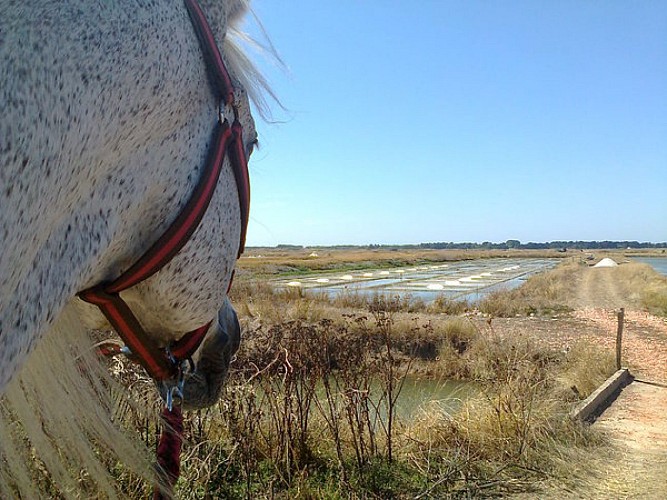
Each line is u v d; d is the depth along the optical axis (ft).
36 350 3.07
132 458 3.79
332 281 108.99
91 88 2.56
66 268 2.66
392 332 37.24
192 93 3.44
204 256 3.68
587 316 55.88
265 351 15.35
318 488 12.78
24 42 2.33
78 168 2.60
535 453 15.64
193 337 4.09
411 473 14.26
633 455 16.78
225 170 3.94
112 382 3.87
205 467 11.75
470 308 58.80
